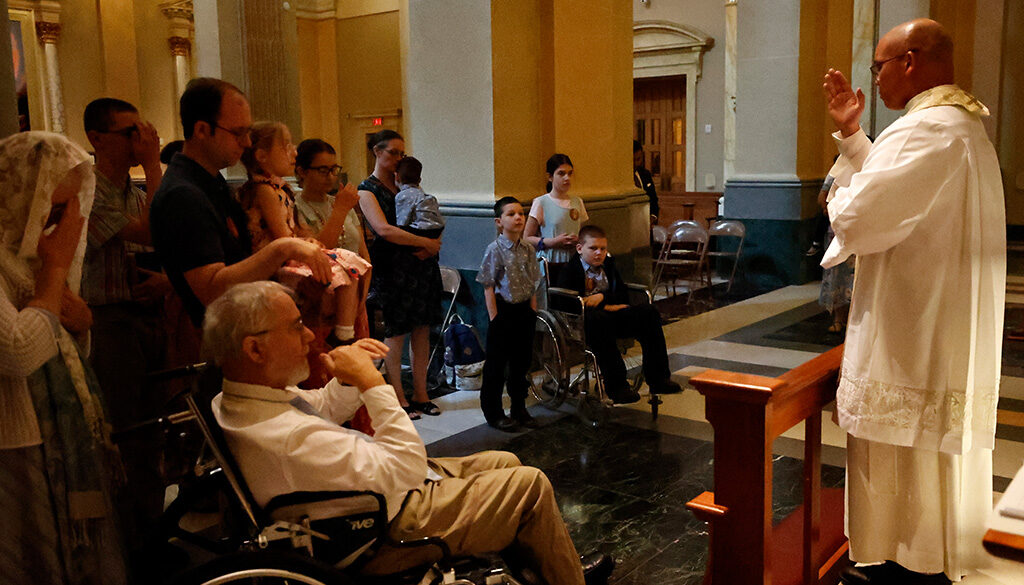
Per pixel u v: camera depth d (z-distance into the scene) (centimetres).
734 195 973
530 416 479
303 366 214
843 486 385
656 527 346
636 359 622
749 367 595
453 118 588
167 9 1342
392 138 475
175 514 213
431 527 222
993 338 234
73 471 207
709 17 1297
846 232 232
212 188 271
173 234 254
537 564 233
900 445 234
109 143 296
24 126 1223
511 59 575
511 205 452
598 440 450
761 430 221
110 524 217
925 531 240
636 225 671
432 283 485
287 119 645
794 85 919
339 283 289
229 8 611
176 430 274
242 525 215
